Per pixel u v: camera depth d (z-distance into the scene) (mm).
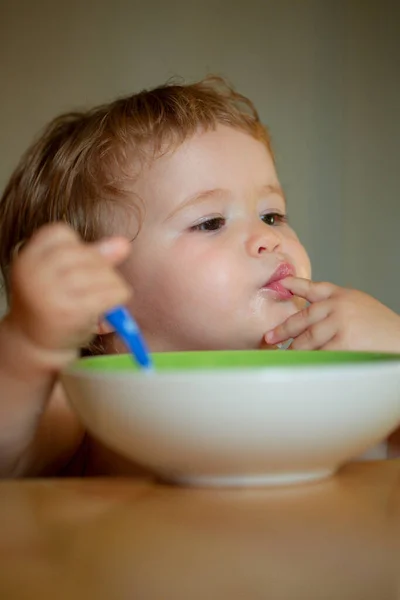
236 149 1324
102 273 722
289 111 2588
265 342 1252
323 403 558
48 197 1491
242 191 1290
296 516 507
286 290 1259
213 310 1249
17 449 888
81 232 1399
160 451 580
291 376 546
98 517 517
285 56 2590
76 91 2578
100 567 413
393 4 2572
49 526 497
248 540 456
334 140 2592
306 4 2590
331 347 1140
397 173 2576
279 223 1360
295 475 601
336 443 582
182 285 1262
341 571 404
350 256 2592
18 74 2588
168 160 1303
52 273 724
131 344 700
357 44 2582
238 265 1239
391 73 2578
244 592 377
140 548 444
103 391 578
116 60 2578
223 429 555
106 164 1370
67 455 1235
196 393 547
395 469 666
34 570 412
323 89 2594
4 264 1659
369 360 775
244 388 543
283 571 404
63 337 767
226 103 1470
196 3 2586
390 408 599
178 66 2582
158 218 1293
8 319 815
